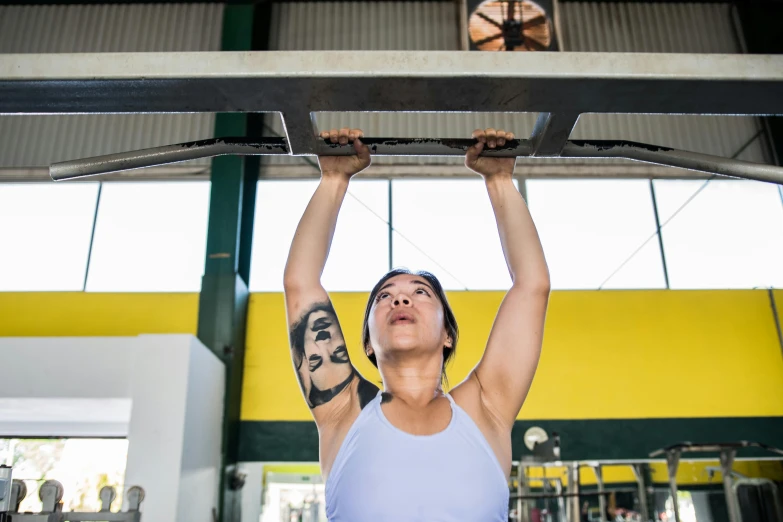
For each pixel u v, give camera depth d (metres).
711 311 4.96
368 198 5.14
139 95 0.73
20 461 4.95
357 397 0.95
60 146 5.26
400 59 0.68
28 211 4.99
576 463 4.61
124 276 4.84
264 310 4.91
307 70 0.68
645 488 4.69
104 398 3.65
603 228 5.13
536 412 4.73
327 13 5.79
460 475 0.83
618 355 4.86
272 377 4.77
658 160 0.91
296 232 1.06
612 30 5.75
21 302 4.72
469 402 0.94
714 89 0.71
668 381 4.80
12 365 3.70
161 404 3.36
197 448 3.67
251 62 0.69
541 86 0.70
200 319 4.54
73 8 5.72
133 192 5.07
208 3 5.77
